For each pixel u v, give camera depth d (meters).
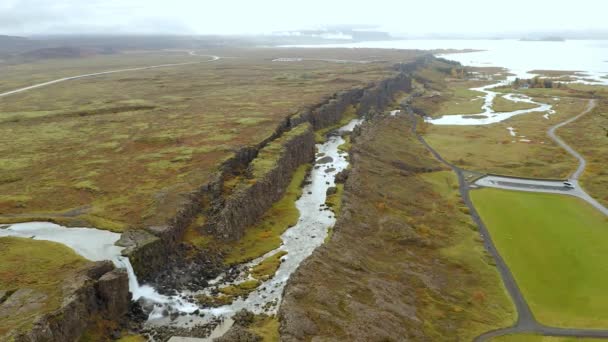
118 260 68.56
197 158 115.31
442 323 67.62
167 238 78.19
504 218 106.38
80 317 56.75
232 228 90.06
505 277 82.44
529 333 66.19
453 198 119.31
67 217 81.94
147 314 66.00
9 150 123.38
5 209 84.94
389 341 58.56
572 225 101.12
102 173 104.94
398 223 98.25
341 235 87.56
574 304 73.25
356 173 122.75
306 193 120.31
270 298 71.88
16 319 52.03
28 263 65.38
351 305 64.38
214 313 67.50
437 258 88.25
